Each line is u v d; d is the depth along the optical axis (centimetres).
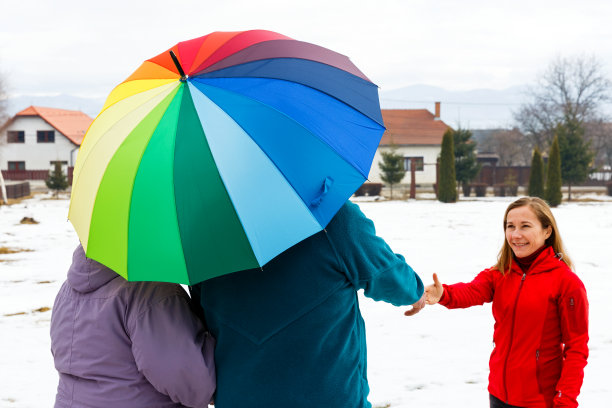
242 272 179
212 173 159
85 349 190
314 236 177
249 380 179
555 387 237
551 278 237
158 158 164
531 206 244
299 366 177
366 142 179
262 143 163
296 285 176
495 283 257
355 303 186
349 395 181
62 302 200
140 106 176
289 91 175
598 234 1438
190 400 187
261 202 159
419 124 4847
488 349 555
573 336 231
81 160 186
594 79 5616
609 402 421
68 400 194
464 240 1354
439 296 255
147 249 161
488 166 4125
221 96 170
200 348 184
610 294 774
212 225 157
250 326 179
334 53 211
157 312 184
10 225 1816
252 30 208
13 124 5131
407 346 570
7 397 459
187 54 190
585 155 2919
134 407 187
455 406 422
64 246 1343
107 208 168
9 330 654
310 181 164
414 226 1681
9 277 975
